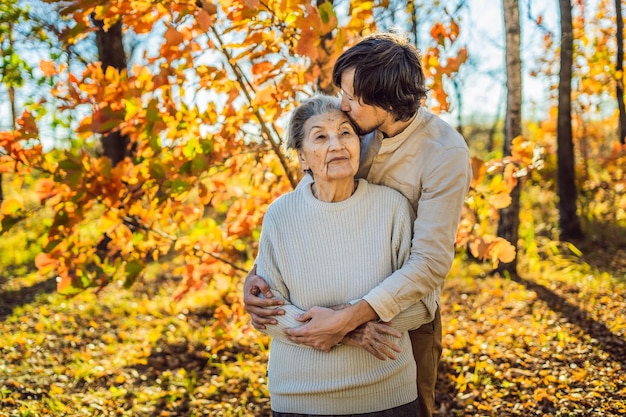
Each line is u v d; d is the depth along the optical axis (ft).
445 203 6.77
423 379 7.90
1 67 14.99
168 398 13.05
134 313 19.95
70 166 9.76
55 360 15.65
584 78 29.96
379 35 6.75
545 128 34.14
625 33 28.94
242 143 11.92
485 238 11.12
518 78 21.91
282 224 6.89
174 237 12.16
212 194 12.32
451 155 6.89
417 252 6.63
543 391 12.23
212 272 12.48
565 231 29.66
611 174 30.50
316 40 9.65
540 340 15.48
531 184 34.06
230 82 10.85
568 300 19.38
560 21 28.02
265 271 6.92
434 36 11.21
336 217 6.73
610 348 14.51
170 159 10.91
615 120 33.60
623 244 28.17
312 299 6.67
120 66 25.12
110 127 9.78
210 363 14.97
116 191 10.33
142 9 10.20
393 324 6.63
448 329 16.87
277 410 6.84
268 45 10.81
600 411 11.10
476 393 12.44
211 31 10.91
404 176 7.13
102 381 14.15
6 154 10.26
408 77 6.48
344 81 6.59
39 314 20.08
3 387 12.81
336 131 6.65
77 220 10.25
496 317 18.15
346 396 6.49
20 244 30.17
